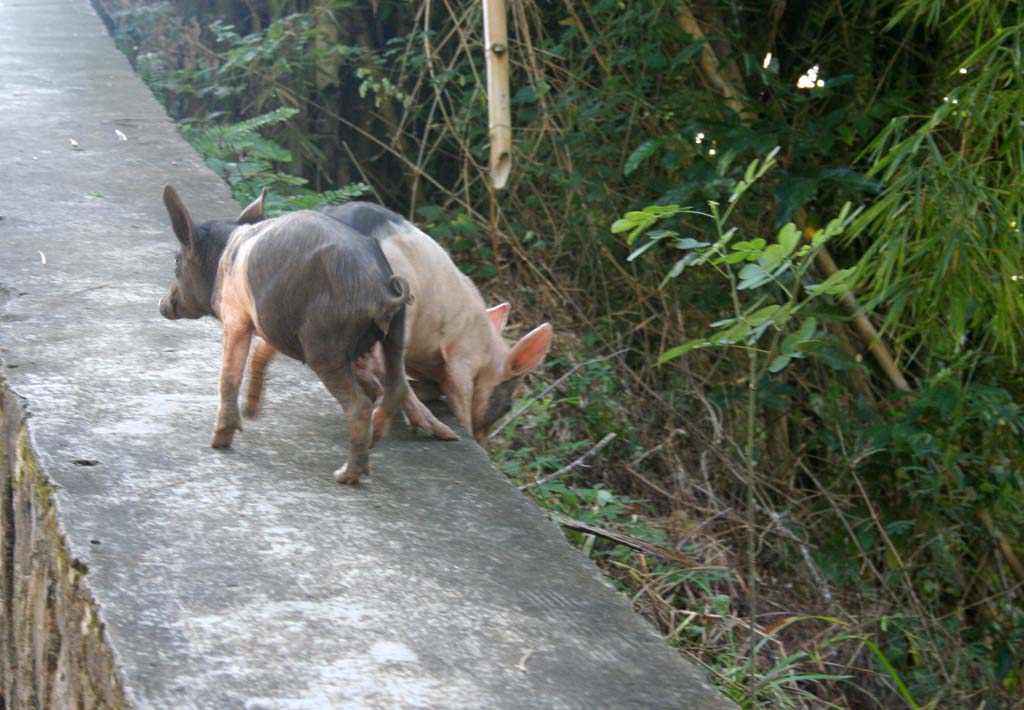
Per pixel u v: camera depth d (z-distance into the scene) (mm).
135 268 4500
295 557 3209
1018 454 5250
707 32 5469
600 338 5398
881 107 5098
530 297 5656
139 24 7914
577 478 4734
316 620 3035
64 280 4383
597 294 5695
